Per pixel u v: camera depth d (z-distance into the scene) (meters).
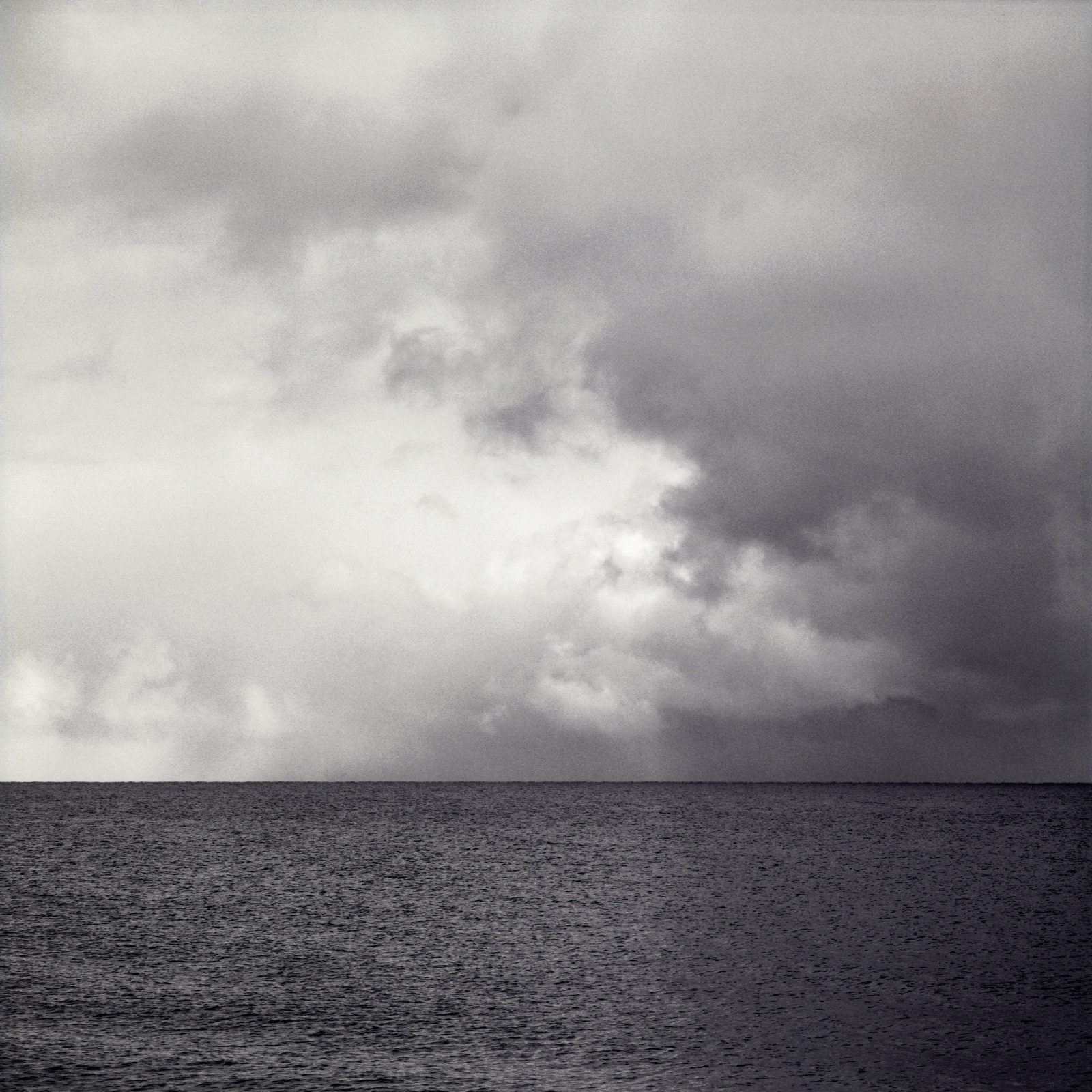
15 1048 49.00
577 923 79.00
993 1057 47.97
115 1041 50.09
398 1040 50.50
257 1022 53.19
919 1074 45.91
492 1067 46.94
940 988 59.38
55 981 60.66
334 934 74.88
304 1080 45.25
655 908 85.25
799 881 99.31
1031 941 71.75
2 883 95.81
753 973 63.03
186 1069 46.41
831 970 63.72
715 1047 49.41
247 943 71.38
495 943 71.62
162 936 73.31
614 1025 52.75
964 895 91.25
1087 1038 50.50
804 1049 49.19
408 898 89.81
